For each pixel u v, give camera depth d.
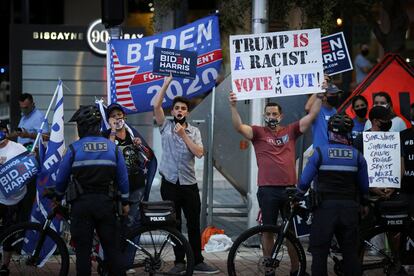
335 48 12.91
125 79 13.04
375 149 11.35
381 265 10.68
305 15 14.33
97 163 9.57
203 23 13.30
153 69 11.80
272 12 14.41
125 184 9.83
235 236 14.50
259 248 11.34
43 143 11.64
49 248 10.77
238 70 11.26
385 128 11.52
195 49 13.23
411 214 11.56
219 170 14.05
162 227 10.48
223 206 13.87
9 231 10.46
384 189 11.54
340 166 9.70
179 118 11.41
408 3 22.20
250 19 14.58
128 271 10.80
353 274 9.69
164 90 11.59
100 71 18.64
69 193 9.53
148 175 11.59
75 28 18.53
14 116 18.38
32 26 18.48
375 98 12.44
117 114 11.07
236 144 13.92
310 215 10.62
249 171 13.64
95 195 9.54
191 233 11.48
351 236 9.70
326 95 12.49
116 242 9.73
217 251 13.15
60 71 18.56
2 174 11.34
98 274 11.28
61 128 11.34
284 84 11.30
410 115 13.10
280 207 10.98
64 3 22.53
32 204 12.24
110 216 9.60
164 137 11.48
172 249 10.91
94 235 10.54
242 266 10.62
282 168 10.84
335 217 9.64
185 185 11.41
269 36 11.28
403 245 10.78
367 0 15.28
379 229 10.70
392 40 15.42
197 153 11.23
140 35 17.88
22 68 18.45
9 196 11.40
